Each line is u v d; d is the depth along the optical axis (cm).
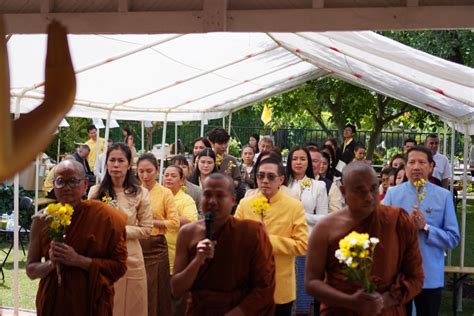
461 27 380
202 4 397
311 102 1766
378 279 404
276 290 559
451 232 587
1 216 1286
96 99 937
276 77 1160
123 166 612
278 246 548
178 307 688
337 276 410
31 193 1391
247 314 414
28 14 405
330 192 763
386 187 834
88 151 1428
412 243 416
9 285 1014
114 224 494
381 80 915
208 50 808
